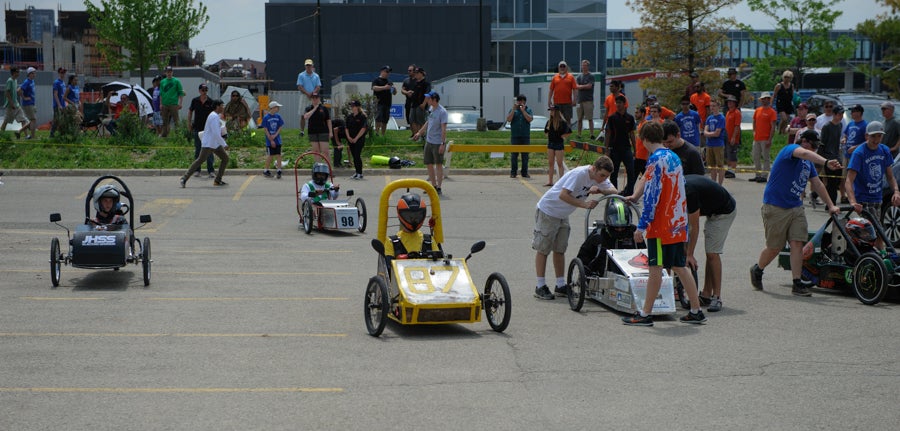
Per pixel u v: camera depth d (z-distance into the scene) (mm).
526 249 15195
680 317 10430
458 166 25953
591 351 8820
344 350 8820
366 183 23344
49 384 7609
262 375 7918
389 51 67500
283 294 11516
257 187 22547
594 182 11164
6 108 28047
